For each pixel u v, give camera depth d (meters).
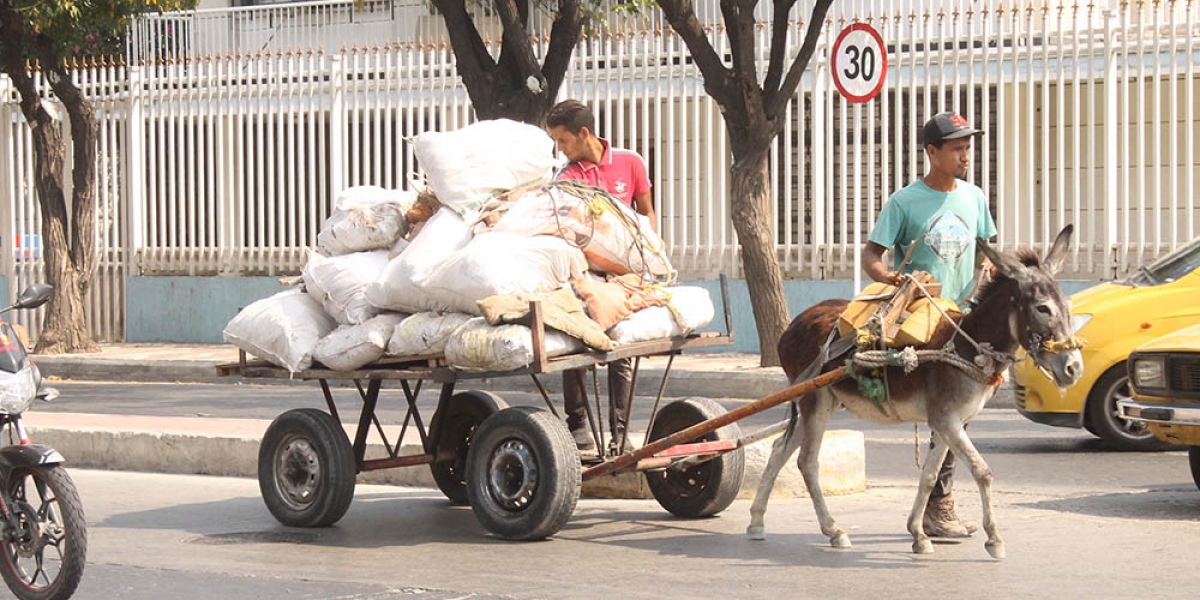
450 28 16.17
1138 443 12.95
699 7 23.02
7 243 25.95
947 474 9.03
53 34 22.48
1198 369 10.12
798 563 8.55
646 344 9.38
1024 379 13.21
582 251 9.43
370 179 24.00
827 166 21.19
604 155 10.45
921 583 7.96
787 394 8.48
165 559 9.04
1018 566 8.34
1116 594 7.64
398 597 7.86
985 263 8.29
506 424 9.20
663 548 9.08
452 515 10.46
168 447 12.87
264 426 13.52
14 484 7.84
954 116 8.72
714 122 21.91
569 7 16.28
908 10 22.45
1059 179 20.06
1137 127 19.72
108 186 25.92
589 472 9.30
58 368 22.89
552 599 7.77
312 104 24.06
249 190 24.69
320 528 10.02
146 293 25.47
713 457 9.50
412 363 9.52
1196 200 19.94
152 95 25.12
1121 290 13.13
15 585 7.86
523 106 16.12
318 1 27.31
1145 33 19.94
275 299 10.04
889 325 8.27
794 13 23.25
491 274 8.90
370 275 9.63
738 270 21.86
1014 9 20.05
